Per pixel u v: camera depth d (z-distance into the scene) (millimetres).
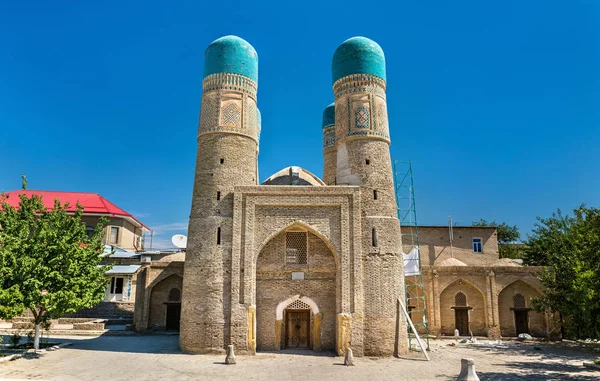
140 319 30094
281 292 23500
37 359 19812
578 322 23562
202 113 25234
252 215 23297
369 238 23438
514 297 32906
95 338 27344
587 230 24562
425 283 32969
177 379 16875
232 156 24297
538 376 18469
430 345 28000
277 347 22953
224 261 22734
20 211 22781
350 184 24625
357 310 22391
